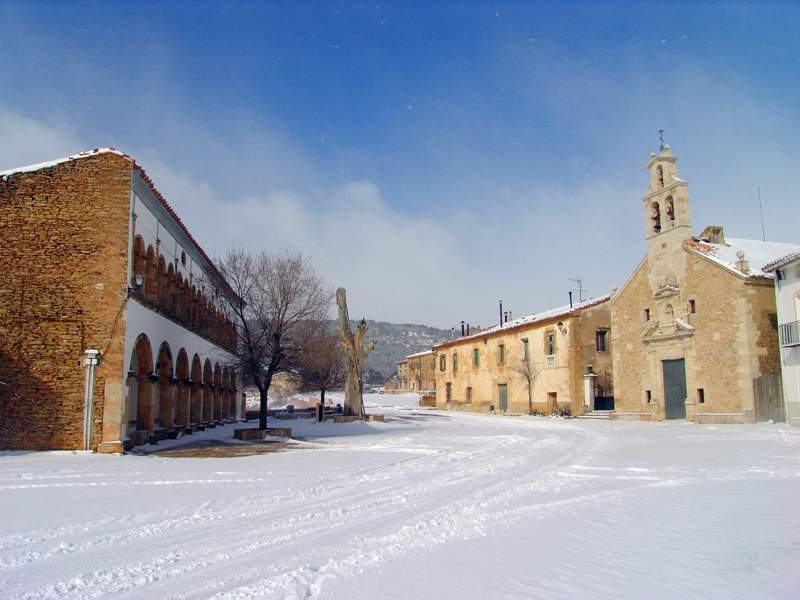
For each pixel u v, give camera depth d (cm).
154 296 2517
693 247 3347
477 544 791
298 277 3275
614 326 3934
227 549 777
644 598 582
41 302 2108
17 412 2055
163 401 2758
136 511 1027
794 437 2220
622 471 1505
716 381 3136
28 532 877
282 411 5969
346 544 799
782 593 590
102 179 2194
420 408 6994
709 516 945
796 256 2691
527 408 5088
